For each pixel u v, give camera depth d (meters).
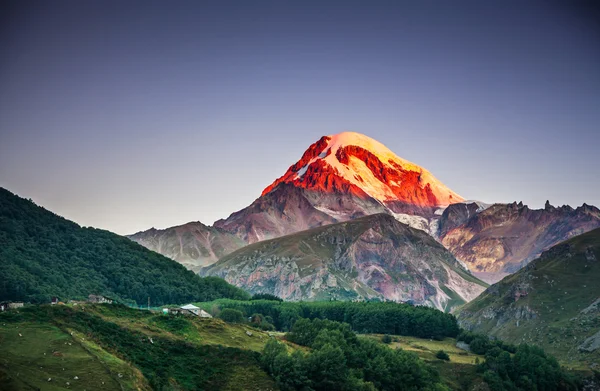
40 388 159.75
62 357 182.88
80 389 165.75
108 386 171.00
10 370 166.62
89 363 181.88
